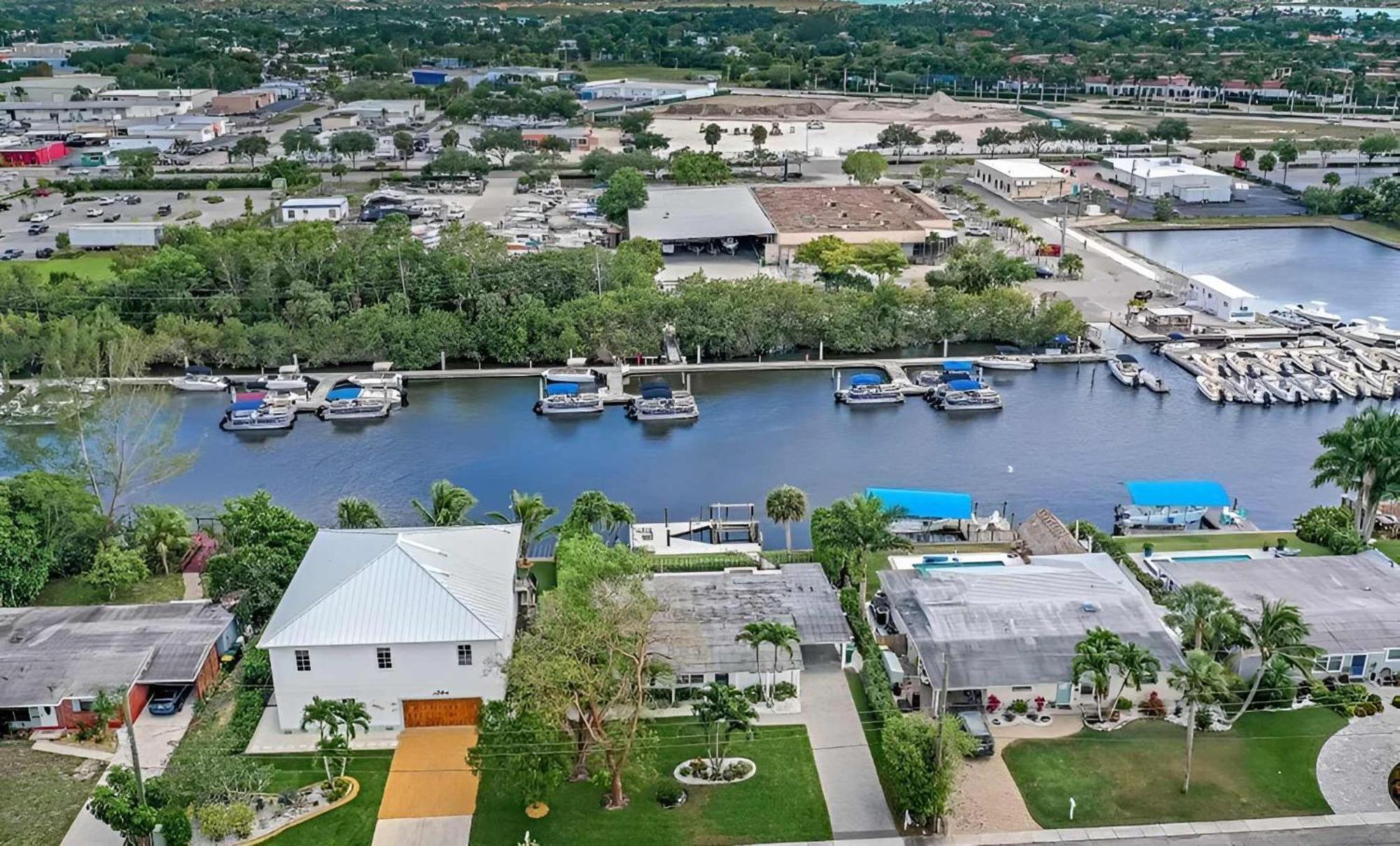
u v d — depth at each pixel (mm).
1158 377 176250
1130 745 84750
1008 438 155500
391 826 77188
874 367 183500
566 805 79250
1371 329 195000
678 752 84812
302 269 196375
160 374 181375
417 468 146875
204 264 199625
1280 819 76812
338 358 183500
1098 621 94500
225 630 96688
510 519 130500
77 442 123562
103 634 94500
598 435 157875
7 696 87062
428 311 187750
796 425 160750
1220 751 83938
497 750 75688
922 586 100875
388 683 86875
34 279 194000
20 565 104812
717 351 187875
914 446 152750
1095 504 135000
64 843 75438
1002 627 93625
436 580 89875
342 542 99000
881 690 88938
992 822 77000
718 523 125938
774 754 84500
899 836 75875
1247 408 166375
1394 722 87188
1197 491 126500
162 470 130750
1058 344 189000
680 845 75188
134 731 87625
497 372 181250
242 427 159250
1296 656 88125
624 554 96438
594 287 199125
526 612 100312
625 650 79188
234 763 77625
